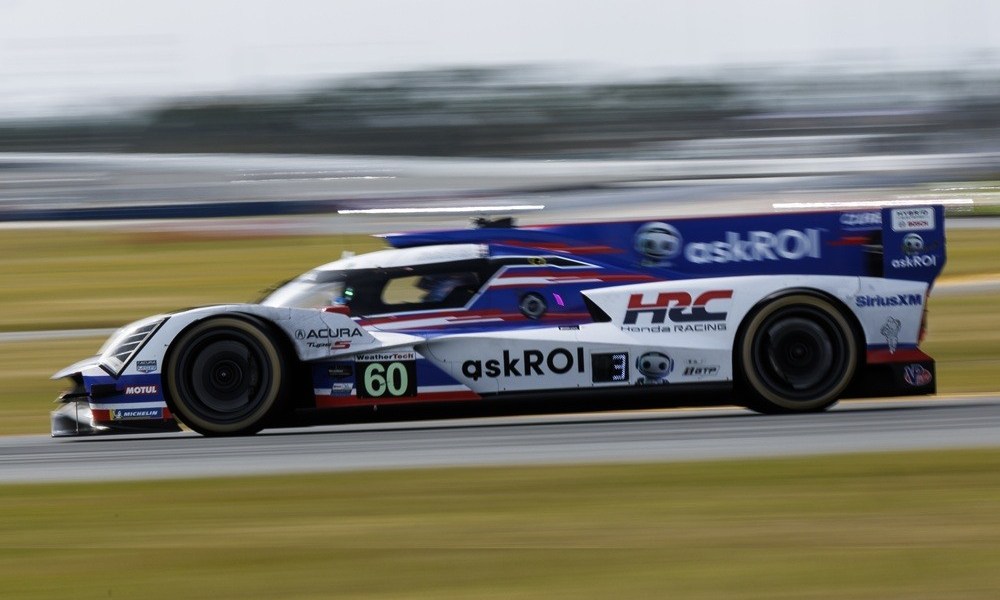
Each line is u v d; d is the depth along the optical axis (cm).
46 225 9812
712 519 1619
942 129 13850
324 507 1750
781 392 2427
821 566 1383
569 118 14412
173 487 1925
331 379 2373
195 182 11406
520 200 10550
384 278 2467
